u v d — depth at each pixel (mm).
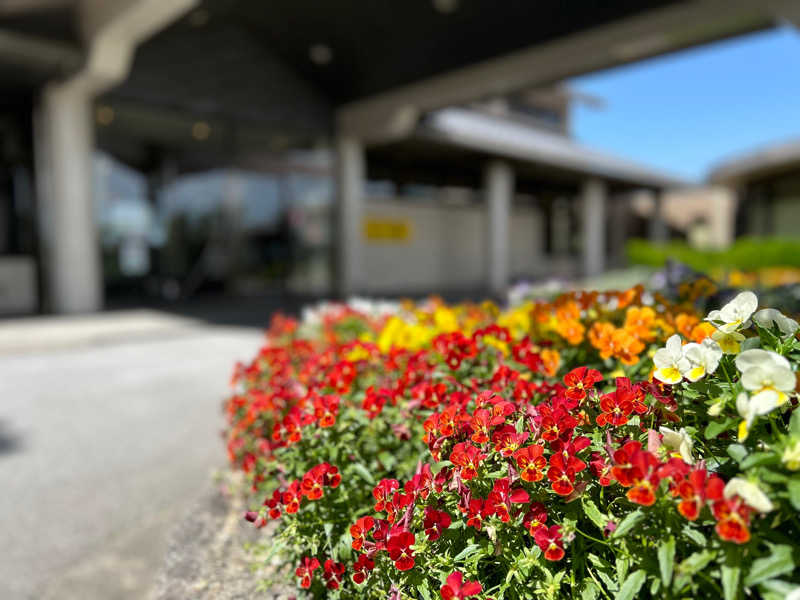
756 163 19625
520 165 18906
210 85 11734
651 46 8766
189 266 13234
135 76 10656
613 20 8625
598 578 1259
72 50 9188
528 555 1238
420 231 19203
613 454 1134
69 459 3611
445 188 19859
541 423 1352
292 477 1820
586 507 1223
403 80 12062
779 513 1003
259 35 12148
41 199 10516
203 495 2508
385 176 18078
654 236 26266
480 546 1312
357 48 11602
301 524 1550
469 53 10508
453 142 15250
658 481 1049
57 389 5293
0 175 10844
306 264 14648
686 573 1005
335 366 2234
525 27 9461
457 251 20438
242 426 2432
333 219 14812
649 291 3121
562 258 24797
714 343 1209
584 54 9359
